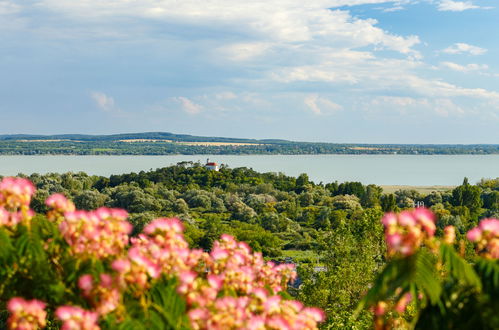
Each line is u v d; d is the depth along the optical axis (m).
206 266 4.68
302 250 96.00
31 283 3.81
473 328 3.13
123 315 3.55
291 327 3.87
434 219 3.30
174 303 3.76
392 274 3.21
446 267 3.30
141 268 3.61
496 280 3.10
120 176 165.25
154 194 141.00
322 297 30.30
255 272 5.10
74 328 3.41
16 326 3.60
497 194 138.25
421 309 3.36
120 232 4.04
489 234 3.44
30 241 3.74
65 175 154.62
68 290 3.79
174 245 4.28
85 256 3.79
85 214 3.98
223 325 3.58
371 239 34.62
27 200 3.94
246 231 94.62
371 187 146.75
